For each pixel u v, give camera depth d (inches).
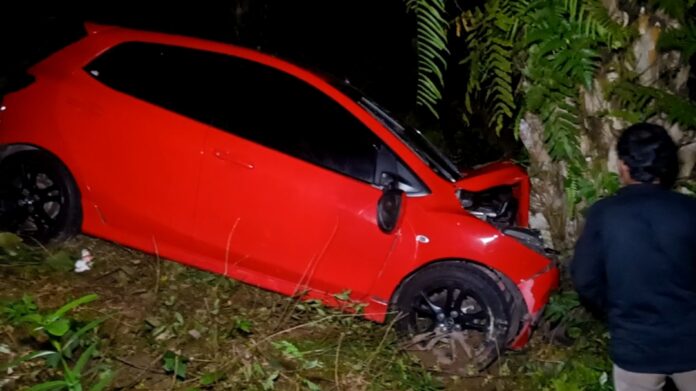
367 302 203.2
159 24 465.7
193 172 201.6
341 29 508.4
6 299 191.8
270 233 201.0
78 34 218.4
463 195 203.3
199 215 203.6
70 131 208.5
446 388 197.0
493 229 197.2
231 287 217.3
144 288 211.8
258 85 205.8
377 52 494.3
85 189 210.7
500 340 199.5
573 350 211.6
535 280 197.8
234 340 194.4
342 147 200.7
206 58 209.0
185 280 219.5
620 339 127.6
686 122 180.9
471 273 197.9
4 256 208.4
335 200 197.3
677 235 122.6
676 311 123.6
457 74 376.5
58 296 199.6
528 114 221.1
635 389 128.4
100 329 187.8
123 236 212.2
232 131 201.9
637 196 125.6
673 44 178.7
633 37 184.9
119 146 205.6
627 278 124.7
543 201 228.5
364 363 192.9
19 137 212.4
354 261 199.9
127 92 207.9
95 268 217.5
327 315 206.7
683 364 123.6
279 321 202.4
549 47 148.2
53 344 159.5
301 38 494.6
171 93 206.8
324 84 205.3
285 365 189.8
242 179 199.5
